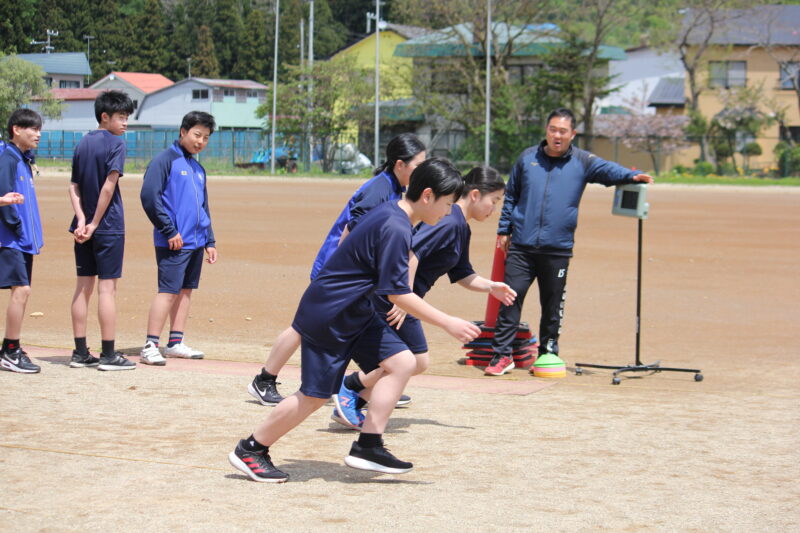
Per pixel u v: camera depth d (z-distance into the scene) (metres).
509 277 8.62
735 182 55.09
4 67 70.69
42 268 15.38
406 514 4.51
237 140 73.19
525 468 5.39
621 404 7.27
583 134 62.16
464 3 61.91
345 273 4.80
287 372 8.45
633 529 4.36
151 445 5.71
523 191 8.60
